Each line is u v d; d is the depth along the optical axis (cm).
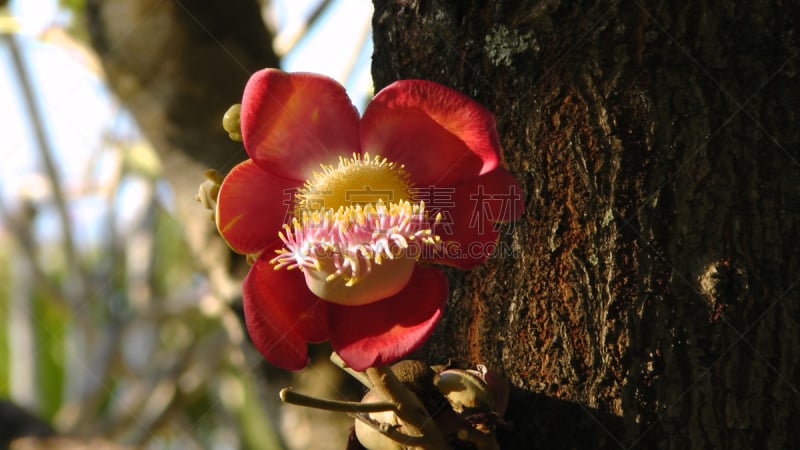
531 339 53
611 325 52
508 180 51
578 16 52
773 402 51
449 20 54
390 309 50
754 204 52
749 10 52
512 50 53
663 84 52
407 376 51
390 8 56
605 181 52
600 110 52
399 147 51
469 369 53
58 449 77
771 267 51
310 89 51
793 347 51
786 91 52
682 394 51
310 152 51
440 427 51
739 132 52
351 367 49
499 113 53
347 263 49
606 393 52
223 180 51
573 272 52
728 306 51
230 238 51
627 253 52
